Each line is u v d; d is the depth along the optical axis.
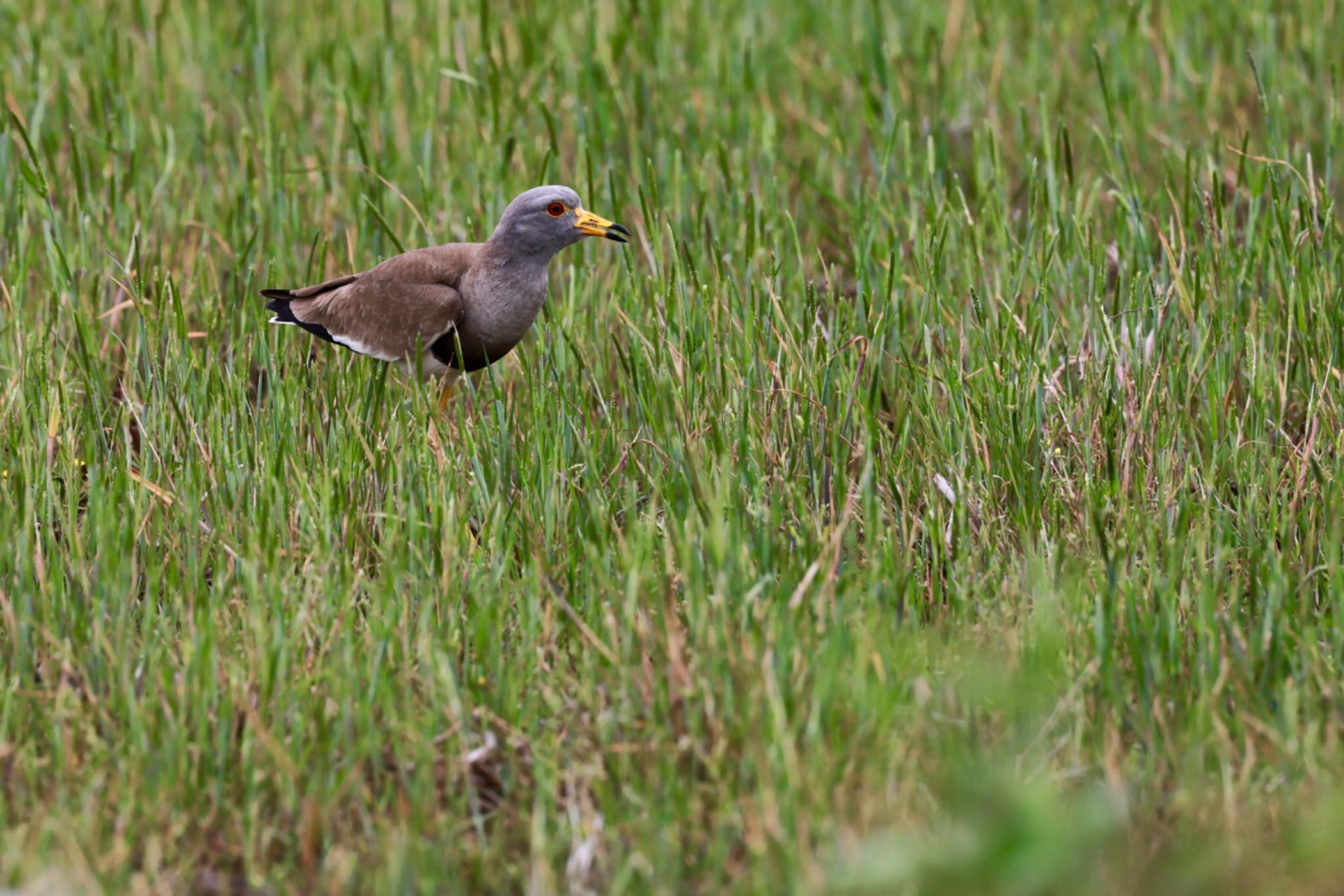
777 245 13.99
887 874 6.68
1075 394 12.11
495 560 9.93
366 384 12.33
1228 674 8.81
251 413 11.83
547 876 7.59
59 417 11.20
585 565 9.84
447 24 18.66
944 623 9.53
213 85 17.56
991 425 11.23
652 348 12.23
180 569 10.07
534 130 16.73
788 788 7.91
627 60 17.73
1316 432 11.05
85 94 17.12
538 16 19.11
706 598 9.06
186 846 8.09
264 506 10.09
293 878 7.98
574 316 13.32
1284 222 13.22
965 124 16.86
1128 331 12.20
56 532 10.97
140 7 18.05
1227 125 16.78
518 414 11.96
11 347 12.67
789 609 9.02
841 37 18.80
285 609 9.39
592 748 8.54
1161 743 8.54
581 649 9.39
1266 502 10.76
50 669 9.20
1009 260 13.70
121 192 14.75
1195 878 7.31
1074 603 9.33
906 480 10.87
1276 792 8.14
